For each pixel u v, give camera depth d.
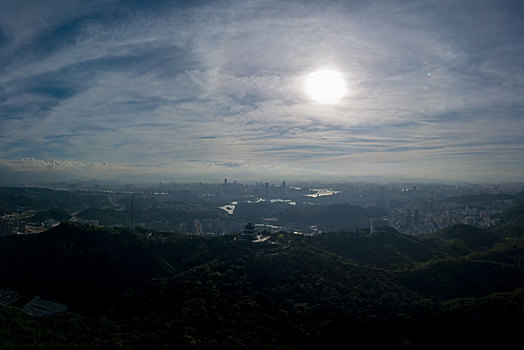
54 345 85.62
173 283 116.75
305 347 91.56
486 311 105.81
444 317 104.81
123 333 93.38
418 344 96.94
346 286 116.81
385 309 105.94
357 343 94.69
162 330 92.75
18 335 89.94
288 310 102.50
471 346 98.44
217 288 111.62
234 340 88.50
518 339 98.12
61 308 113.44
